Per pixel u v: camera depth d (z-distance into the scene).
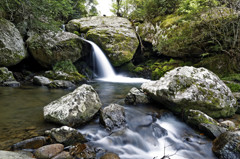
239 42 6.89
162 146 2.71
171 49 9.26
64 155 2.03
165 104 3.96
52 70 8.82
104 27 12.39
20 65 8.45
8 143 2.21
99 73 11.34
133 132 2.93
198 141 2.78
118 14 16.97
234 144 2.19
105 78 10.88
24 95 5.10
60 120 2.78
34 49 8.28
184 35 8.52
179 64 9.18
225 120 3.48
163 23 10.61
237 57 7.02
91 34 11.59
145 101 4.39
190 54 8.87
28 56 8.44
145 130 3.03
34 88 6.27
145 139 2.82
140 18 13.31
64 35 9.49
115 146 2.53
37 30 8.51
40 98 4.83
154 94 3.88
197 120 3.11
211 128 2.85
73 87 6.95
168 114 3.80
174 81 3.69
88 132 2.76
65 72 8.51
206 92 3.54
